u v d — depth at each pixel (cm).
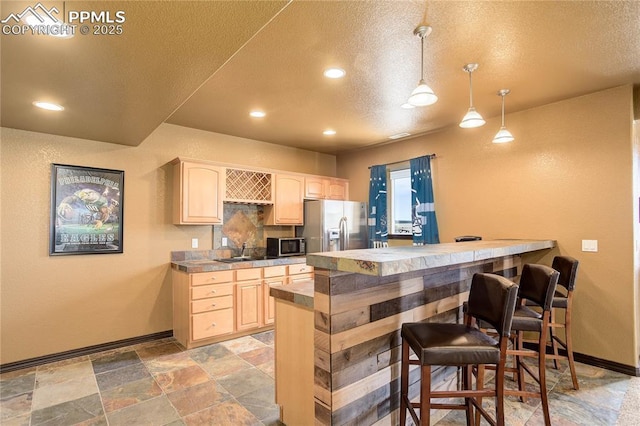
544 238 346
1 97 236
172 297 402
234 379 286
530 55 245
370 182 523
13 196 314
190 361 324
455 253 193
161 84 217
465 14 196
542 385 212
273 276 416
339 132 444
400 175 502
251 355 339
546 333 216
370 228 520
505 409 237
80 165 347
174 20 150
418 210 453
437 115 375
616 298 302
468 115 250
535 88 304
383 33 215
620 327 299
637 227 320
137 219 381
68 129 315
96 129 315
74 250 342
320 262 171
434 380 237
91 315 351
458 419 227
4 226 309
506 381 280
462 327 188
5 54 177
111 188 365
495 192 385
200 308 360
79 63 188
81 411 237
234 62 252
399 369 206
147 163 390
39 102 246
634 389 264
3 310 307
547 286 219
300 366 204
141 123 297
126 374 296
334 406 170
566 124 333
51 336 328
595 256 314
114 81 212
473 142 406
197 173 392
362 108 352
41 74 202
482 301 191
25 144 319
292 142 498
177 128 412
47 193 329
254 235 477
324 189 523
